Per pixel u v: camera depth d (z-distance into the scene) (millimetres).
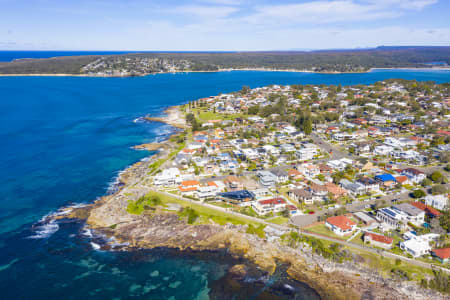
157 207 106625
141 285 74625
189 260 82688
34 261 82125
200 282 75250
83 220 101062
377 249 82812
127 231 94938
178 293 71875
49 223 99188
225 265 80750
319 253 82125
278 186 123312
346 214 101000
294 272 77625
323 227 94500
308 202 110750
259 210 102812
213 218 99312
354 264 77938
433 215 97812
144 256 84375
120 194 117312
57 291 72875
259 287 73312
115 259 83250
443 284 69312
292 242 86562
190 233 93375
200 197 113812
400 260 78125
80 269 79625
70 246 88125
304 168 138375
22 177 133500
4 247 87312
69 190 122000
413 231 91125
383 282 72688
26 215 103625
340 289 71688
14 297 71062
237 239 90250
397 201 110562
